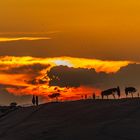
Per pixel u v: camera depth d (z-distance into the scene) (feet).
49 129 273.54
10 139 273.75
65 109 304.91
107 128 256.73
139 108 281.33
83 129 261.44
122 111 279.49
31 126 287.48
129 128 252.42
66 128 268.62
